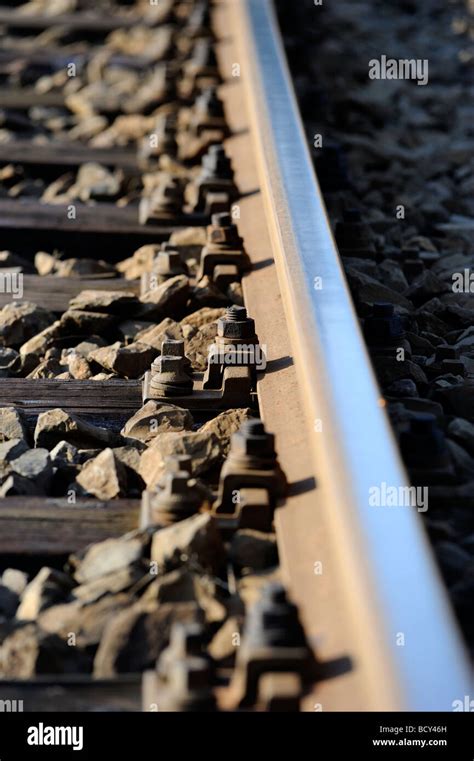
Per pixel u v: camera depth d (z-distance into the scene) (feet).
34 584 15.47
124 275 29.25
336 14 64.08
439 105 47.93
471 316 24.85
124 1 59.52
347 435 14.84
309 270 20.40
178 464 17.07
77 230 30.89
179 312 25.43
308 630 13.43
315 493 16.25
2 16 55.77
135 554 15.74
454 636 11.44
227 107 38.83
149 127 40.63
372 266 27.20
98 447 19.98
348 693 12.18
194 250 28.81
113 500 17.56
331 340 17.48
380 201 34.60
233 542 16.12
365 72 51.44
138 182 35.76
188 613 14.10
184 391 20.76
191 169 35.58
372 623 11.62
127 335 24.57
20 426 20.11
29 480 18.42
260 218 28.22
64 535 16.67
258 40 39.47
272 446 16.84
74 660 14.14
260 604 12.60
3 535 16.60
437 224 33.04
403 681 10.80
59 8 58.49
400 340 21.72
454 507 16.40
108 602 14.75
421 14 67.21
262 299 24.09
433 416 17.20
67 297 26.66
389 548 12.65
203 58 43.34
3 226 30.83
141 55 50.06
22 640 13.97
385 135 42.50
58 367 23.38
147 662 13.80
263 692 12.19
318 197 24.16
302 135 28.68
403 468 14.32
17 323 25.05
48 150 38.47
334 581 13.97
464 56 57.00
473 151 41.01
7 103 44.78
